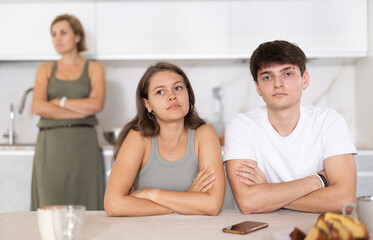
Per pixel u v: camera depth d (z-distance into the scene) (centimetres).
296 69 143
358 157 259
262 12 295
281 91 142
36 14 299
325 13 294
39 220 77
